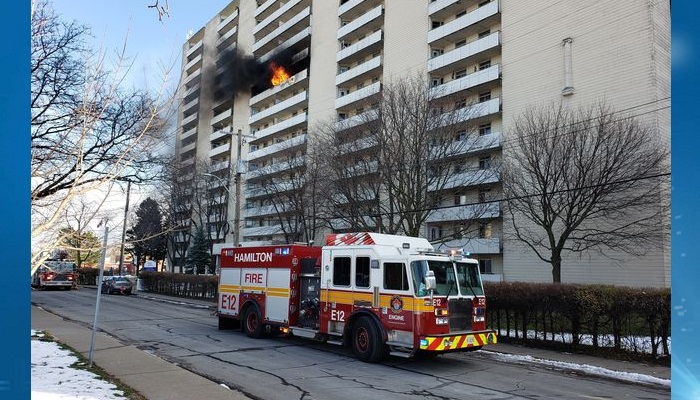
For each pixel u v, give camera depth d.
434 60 38.16
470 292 11.60
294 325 13.80
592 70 28.20
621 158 20.84
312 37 55.16
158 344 13.48
